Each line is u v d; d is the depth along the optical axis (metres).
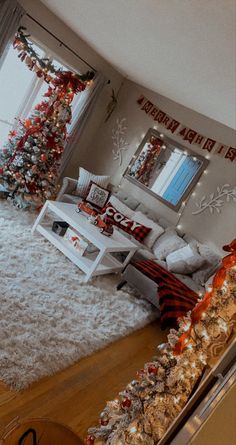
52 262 3.49
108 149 5.75
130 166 5.50
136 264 3.72
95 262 3.47
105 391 2.30
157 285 3.55
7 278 2.86
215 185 4.80
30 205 4.39
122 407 1.39
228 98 3.12
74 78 4.41
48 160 4.35
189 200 4.99
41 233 3.83
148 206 5.32
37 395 2.00
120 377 2.50
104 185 5.27
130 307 3.48
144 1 2.18
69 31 4.36
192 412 0.84
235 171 4.65
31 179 4.25
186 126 5.05
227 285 0.98
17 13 3.53
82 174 5.15
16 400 1.90
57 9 3.71
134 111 5.51
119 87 5.64
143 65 3.84
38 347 2.29
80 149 5.79
